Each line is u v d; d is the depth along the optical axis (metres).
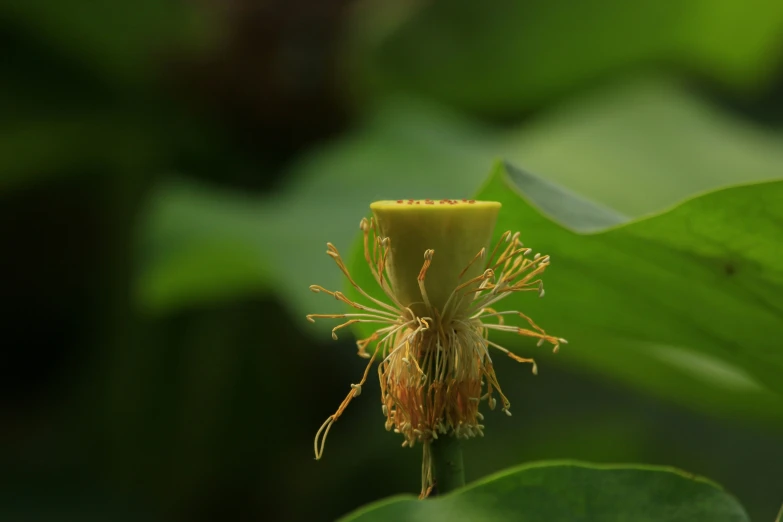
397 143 1.74
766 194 0.61
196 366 1.70
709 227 0.63
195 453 1.70
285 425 1.73
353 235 1.36
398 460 1.65
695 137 1.77
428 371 0.60
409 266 0.60
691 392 0.82
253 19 1.77
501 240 0.61
